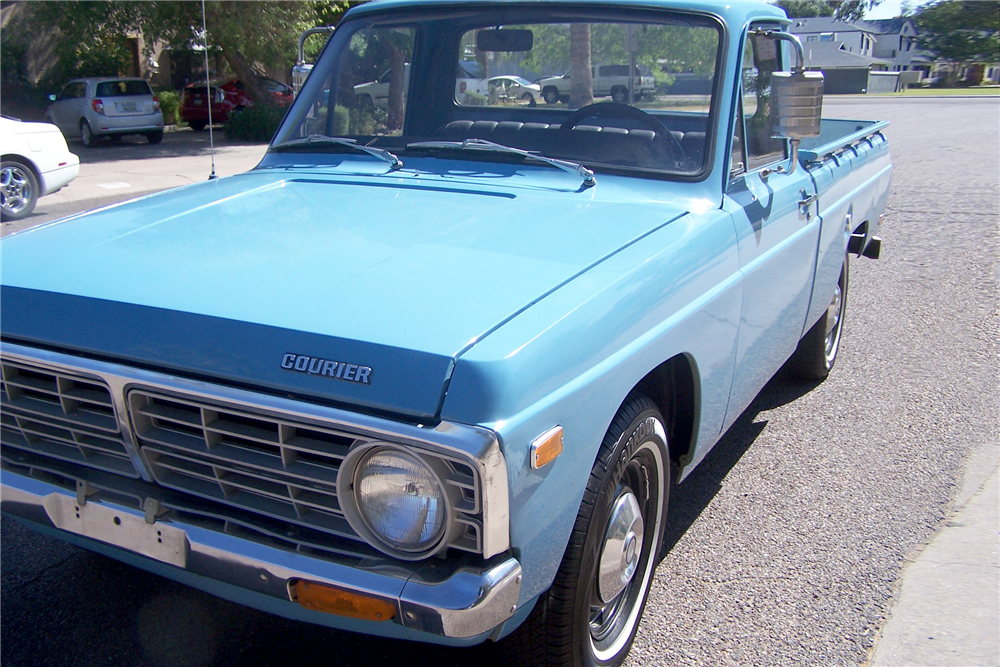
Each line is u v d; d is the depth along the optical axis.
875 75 49.44
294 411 1.93
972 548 3.39
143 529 2.21
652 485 2.74
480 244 2.48
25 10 26.41
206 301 2.15
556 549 2.12
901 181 13.27
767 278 3.35
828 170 4.30
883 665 2.72
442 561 1.95
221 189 3.20
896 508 3.71
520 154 3.18
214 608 2.97
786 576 3.20
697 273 2.71
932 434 4.48
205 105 24.59
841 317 5.34
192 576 2.23
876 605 3.03
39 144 10.64
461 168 3.24
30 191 10.62
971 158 15.75
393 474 1.90
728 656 2.76
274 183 3.24
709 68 3.14
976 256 8.39
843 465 4.12
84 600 2.99
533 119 3.38
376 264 2.32
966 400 4.93
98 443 2.30
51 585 3.08
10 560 3.23
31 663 2.65
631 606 2.75
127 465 2.29
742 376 3.31
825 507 3.72
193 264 2.37
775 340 3.71
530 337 1.98
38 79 27.09
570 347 2.07
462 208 2.82
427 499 1.88
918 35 86.44
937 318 6.50
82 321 2.23
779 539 3.46
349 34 3.76
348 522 1.99
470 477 1.84
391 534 1.94
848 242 4.87
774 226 3.43
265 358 1.99
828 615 2.97
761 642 2.82
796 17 86.12
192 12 19.72
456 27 3.51
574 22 3.29
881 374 5.37
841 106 33.31
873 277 7.72
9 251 2.61
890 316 6.57
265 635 2.83
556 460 2.03
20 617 2.88
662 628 2.89
